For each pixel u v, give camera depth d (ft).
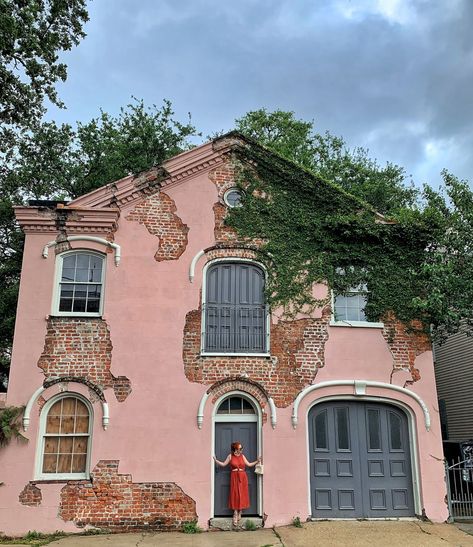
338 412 43.21
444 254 45.73
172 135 81.41
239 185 46.75
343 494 41.29
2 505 37.32
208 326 43.42
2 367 73.51
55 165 74.08
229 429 41.50
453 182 48.52
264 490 39.63
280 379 42.32
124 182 45.24
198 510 38.65
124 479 38.75
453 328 47.88
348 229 46.60
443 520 40.52
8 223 72.38
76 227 43.93
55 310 42.27
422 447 42.47
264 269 45.16
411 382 44.04
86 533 37.24
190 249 44.57
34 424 39.27
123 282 43.09
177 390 41.06
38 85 48.78
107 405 40.09
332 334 44.16
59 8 47.09
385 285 46.24
